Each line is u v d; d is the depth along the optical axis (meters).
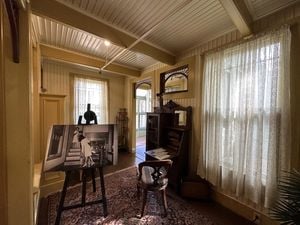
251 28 1.97
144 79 4.52
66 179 1.96
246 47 2.06
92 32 2.11
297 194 1.21
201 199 2.51
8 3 0.97
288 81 1.69
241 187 2.06
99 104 5.04
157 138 3.31
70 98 4.43
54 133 1.92
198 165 2.68
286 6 1.80
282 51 1.73
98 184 3.01
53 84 4.13
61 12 1.85
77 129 2.03
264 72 1.87
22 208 1.50
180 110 3.10
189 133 2.95
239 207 2.19
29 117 1.52
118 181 3.15
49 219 2.04
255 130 1.95
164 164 2.08
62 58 3.31
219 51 2.39
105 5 1.90
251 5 1.82
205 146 2.58
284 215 1.20
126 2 1.84
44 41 2.96
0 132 0.70
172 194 2.70
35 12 1.71
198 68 2.86
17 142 1.47
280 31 1.75
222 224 1.99
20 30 1.48
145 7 1.93
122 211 2.21
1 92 0.70
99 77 5.05
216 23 2.25
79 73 4.62
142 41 2.77
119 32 2.40
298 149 1.66
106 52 3.45
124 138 5.55
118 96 5.55
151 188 2.07
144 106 8.59
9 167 1.45
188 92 3.03
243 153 2.04
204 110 2.61
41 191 2.59
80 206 2.02
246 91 2.02
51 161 1.82
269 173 1.77
